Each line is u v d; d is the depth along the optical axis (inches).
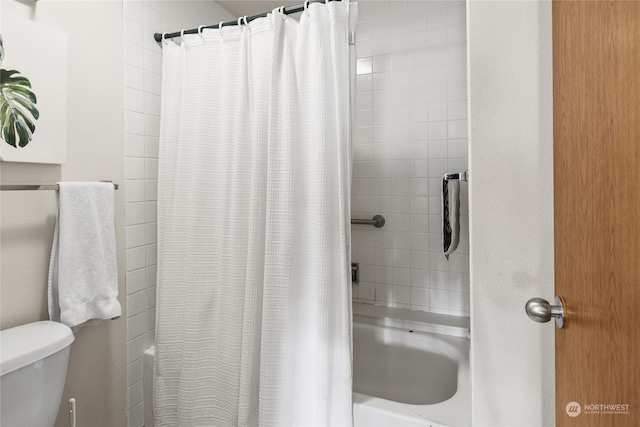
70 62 50.5
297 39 49.4
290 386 47.6
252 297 50.3
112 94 57.3
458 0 72.8
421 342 67.8
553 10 24.1
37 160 44.7
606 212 16.1
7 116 41.4
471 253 26.8
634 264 13.7
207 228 56.4
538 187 25.5
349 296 46.9
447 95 74.2
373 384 71.3
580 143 19.2
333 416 46.4
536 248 25.6
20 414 35.9
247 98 53.2
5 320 42.9
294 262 48.4
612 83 15.4
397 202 79.5
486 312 26.5
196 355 55.6
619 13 14.6
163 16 66.7
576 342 20.0
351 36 47.9
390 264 80.7
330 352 46.8
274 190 48.8
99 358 55.7
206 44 55.9
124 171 59.8
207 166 56.2
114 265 50.1
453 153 74.0
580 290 19.3
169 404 58.2
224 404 53.7
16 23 42.3
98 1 54.7
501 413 26.4
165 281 58.5
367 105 81.4
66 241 44.6
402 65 77.9
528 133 25.7
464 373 55.4
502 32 26.1
